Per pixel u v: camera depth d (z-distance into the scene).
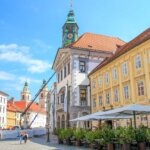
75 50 44.31
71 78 43.25
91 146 20.98
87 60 44.78
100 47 47.66
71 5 62.81
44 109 152.75
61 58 49.09
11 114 103.56
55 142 30.94
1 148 23.41
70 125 41.62
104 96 36.97
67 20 62.06
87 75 43.66
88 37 49.97
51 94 62.59
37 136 49.59
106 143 18.72
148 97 26.48
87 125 42.06
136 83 28.88
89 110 42.56
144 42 27.16
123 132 17.08
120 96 32.22
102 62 43.56
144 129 17.34
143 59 27.67
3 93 94.12
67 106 42.72
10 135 42.75
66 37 60.91
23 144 28.66
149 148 17.69
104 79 37.28
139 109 19.19
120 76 32.44
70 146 24.22
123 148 16.94
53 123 55.31
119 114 22.67
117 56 32.72
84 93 43.28
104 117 25.92
